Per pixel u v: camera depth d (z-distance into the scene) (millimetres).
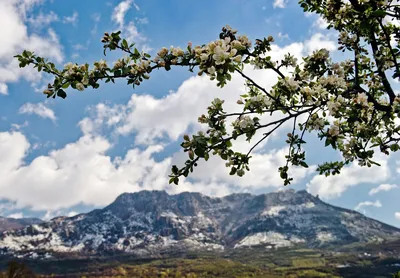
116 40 5523
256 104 5570
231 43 5051
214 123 5418
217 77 5008
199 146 5141
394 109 5695
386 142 6254
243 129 5469
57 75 5414
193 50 5336
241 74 5379
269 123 5500
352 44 6848
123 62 5574
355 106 5500
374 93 7281
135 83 5547
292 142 5930
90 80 5457
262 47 5969
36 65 5355
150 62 5477
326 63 6332
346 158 6324
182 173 5223
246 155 5559
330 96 5664
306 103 5539
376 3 5684
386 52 6969
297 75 5922
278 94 5691
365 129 6195
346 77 7117
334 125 5656
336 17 7016
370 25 5824
